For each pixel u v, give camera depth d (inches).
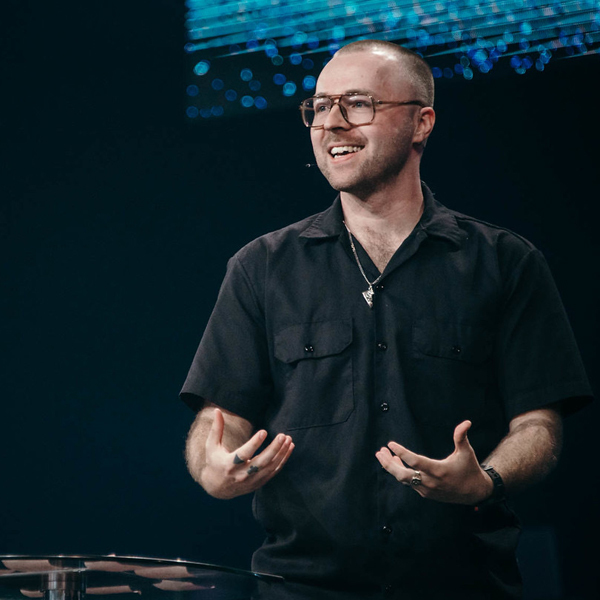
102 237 488.7
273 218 470.9
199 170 480.7
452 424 166.2
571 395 169.6
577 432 434.0
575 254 436.1
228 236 476.4
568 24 387.9
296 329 172.7
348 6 418.9
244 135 475.5
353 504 160.7
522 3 389.1
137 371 480.1
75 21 493.0
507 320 174.7
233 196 477.1
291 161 470.6
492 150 442.9
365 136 173.5
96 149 490.3
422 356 168.2
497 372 174.9
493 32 396.5
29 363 487.5
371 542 159.5
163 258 482.9
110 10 488.7
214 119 477.4
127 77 488.4
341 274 175.5
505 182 441.7
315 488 163.8
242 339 176.9
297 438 166.9
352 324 170.9
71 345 486.0
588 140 433.7
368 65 176.7
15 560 109.5
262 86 452.8
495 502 151.5
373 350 169.0
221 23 459.5
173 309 480.1
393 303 171.8
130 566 113.8
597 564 424.5
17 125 496.4
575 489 430.9
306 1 432.5
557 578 333.7
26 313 490.0
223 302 180.7
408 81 178.4
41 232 493.0
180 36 478.0
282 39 441.4
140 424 476.4
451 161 446.6
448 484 142.4
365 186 174.9
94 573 118.9
